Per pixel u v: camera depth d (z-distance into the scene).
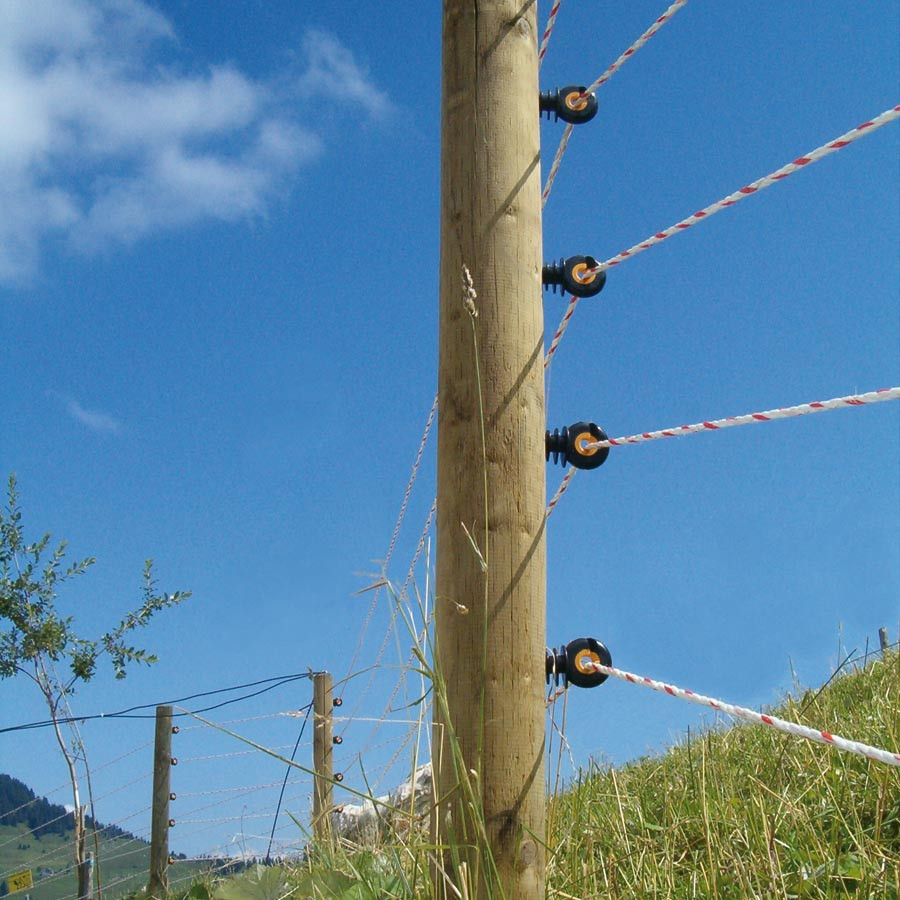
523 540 2.32
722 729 4.88
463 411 2.38
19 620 7.91
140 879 6.77
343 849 3.34
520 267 2.43
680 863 2.89
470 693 2.25
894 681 4.36
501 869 2.17
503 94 2.51
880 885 2.53
